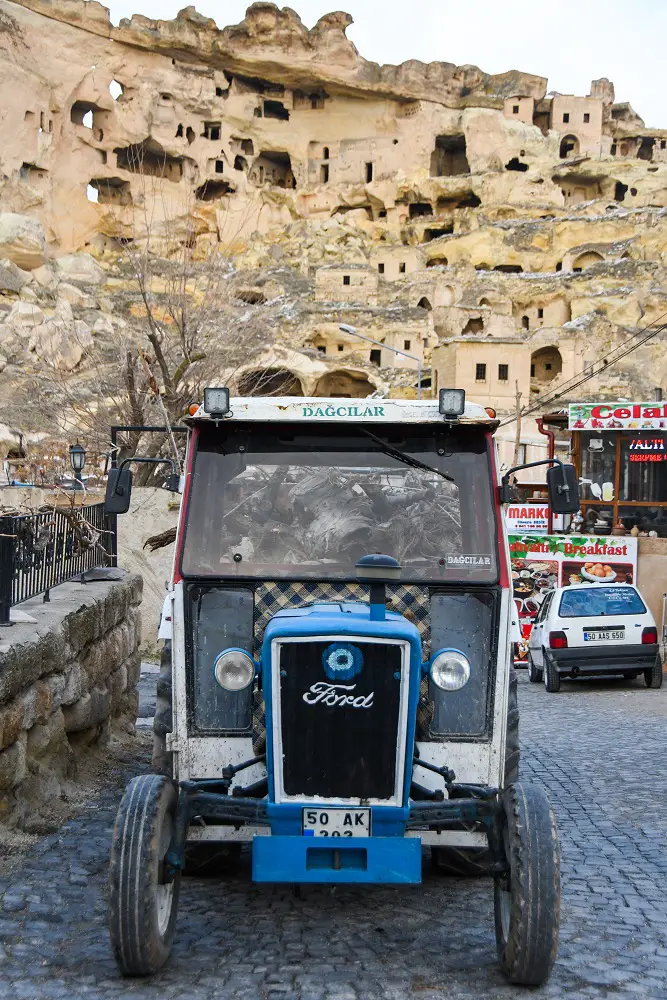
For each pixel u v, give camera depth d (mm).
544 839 4578
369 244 111625
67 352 37188
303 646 4625
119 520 19484
